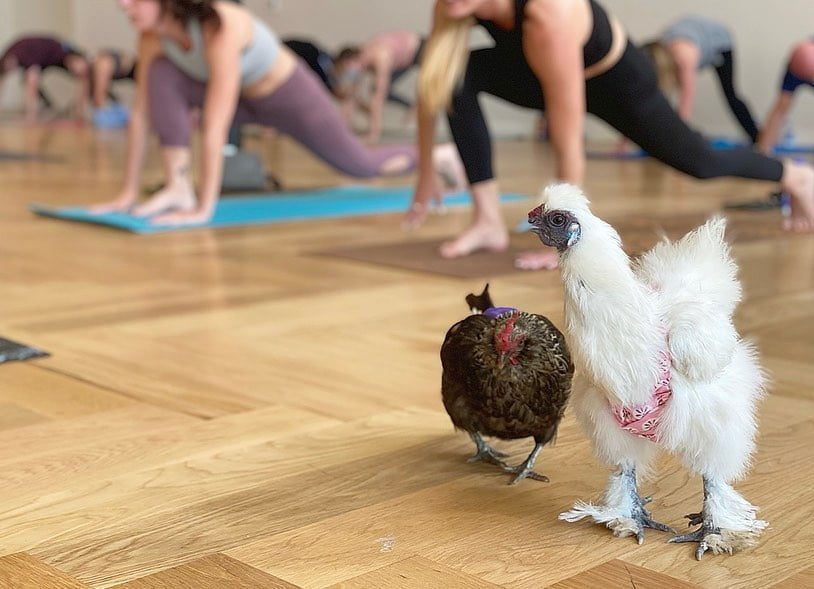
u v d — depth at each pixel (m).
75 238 4.12
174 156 4.63
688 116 8.00
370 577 1.35
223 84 4.38
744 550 1.42
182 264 3.59
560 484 1.67
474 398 1.60
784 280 3.33
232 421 1.99
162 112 4.57
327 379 2.27
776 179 4.21
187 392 2.17
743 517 1.42
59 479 1.70
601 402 1.41
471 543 1.45
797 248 3.94
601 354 1.33
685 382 1.34
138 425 1.97
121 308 2.93
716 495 1.42
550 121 3.51
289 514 1.56
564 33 3.35
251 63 4.56
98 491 1.65
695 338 1.32
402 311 2.90
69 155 7.88
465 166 3.77
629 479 1.47
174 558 1.41
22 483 1.68
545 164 7.48
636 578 1.34
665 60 7.77
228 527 1.51
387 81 9.35
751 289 3.18
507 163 7.54
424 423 1.98
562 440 1.86
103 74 11.55
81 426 1.96
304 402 2.11
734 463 1.40
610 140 9.97
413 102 10.82
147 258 3.70
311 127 4.90
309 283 3.27
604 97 3.69
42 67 11.95
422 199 4.05
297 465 1.76
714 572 1.36
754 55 8.82
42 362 2.40
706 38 7.95
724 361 1.33
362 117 11.10
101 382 2.24
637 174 6.90
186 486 1.67
